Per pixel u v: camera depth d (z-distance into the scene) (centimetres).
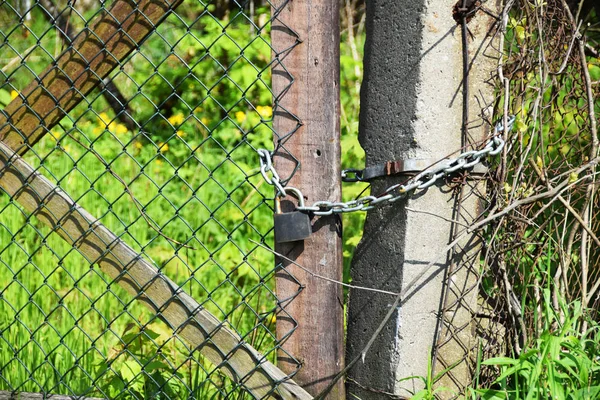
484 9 228
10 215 472
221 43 718
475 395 228
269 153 235
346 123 566
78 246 263
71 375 299
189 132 692
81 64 257
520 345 245
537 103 238
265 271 435
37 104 264
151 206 523
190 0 810
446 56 225
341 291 239
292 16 230
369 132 238
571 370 219
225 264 447
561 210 292
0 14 884
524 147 267
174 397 282
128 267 257
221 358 249
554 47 254
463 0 222
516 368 217
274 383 242
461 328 237
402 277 229
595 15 363
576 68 265
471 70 230
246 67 706
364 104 239
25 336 346
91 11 785
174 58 786
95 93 765
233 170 580
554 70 261
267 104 705
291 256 240
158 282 254
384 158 234
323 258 237
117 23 249
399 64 228
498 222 236
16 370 310
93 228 260
